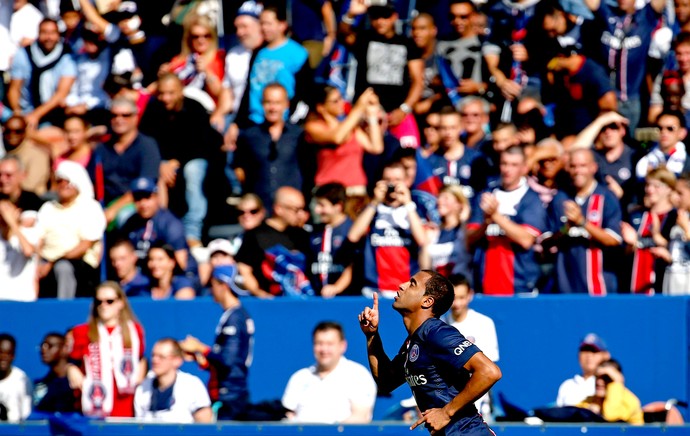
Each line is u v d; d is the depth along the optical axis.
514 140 44.22
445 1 49.62
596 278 41.62
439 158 44.28
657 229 42.03
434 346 25.70
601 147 45.50
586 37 48.81
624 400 38.53
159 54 50.69
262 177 46.06
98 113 49.97
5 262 42.44
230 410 39.09
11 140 46.72
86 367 39.47
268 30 48.16
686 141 45.94
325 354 38.50
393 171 41.53
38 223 43.34
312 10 49.06
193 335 40.12
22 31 50.69
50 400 39.53
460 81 48.19
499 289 41.41
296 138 46.28
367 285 41.53
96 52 50.34
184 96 47.28
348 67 48.94
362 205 43.81
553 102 48.28
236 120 48.00
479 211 43.19
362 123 46.38
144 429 37.28
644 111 48.78
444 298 26.45
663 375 39.72
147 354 40.06
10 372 39.81
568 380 39.56
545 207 42.53
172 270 42.44
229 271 40.16
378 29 48.34
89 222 43.62
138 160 45.91
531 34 48.78
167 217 43.09
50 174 46.81
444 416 25.17
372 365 27.06
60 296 43.03
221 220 46.75
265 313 40.06
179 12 50.88
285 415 38.78
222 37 50.94
